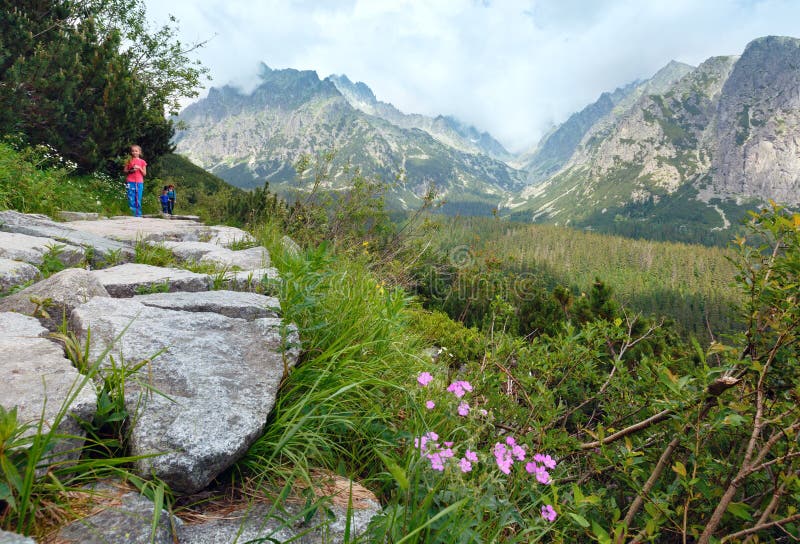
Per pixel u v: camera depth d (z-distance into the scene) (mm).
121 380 1881
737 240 2793
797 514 2201
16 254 3998
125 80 16031
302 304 2787
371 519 1727
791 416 2547
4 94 12617
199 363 2293
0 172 8078
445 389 2938
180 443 1714
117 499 1562
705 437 2723
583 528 2338
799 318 2352
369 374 2660
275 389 2264
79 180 14633
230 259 5648
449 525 1718
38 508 1432
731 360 2680
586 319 7328
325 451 2236
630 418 3842
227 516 1717
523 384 3814
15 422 1299
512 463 2164
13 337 2240
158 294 3346
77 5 18469
